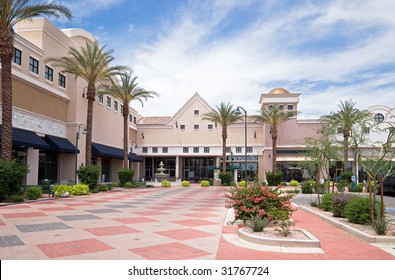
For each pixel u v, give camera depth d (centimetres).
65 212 1377
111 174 4362
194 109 5372
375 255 720
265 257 694
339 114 3466
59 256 678
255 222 920
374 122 1303
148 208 1587
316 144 1838
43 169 2981
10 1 1817
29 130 2633
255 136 5188
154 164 5547
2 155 1841
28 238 846
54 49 3073
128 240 835
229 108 4281
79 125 3303
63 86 3228
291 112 4184
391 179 2794
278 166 4769
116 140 4406
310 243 775
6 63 1852
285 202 1081
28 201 1825
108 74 2950
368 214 1049
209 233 947
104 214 1327
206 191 3162
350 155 4394
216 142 5253
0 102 2277
